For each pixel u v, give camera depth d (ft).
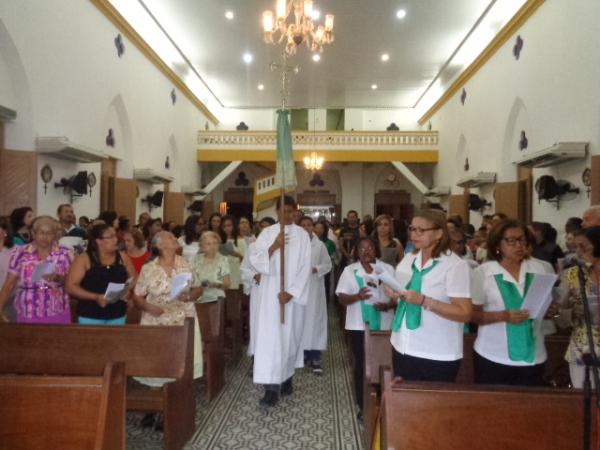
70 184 28.58
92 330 11.91
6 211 24.20
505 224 9.69
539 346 9.56
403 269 9.66
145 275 13.30
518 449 6.66
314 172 70.33
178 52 45.70
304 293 15.11
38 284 12.95
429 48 44.27
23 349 11.94
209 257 17.43
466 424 6.72
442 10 36.70
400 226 21.38
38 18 24.68
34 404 7.82
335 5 36.17
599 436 6.40
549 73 29.09
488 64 40.45
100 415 7.67
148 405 11.39
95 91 31.32
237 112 67.92
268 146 58.70
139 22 38.47
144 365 11.80
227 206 69.00
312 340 18.12
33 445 7.77
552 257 18.51
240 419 13.89
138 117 39.29
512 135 36.52
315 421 13.78
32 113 24.43
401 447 6.69
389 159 58.23
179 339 11.91
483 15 36.86
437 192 53.47
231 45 44.14
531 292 9.13
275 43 43.42
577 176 26.35
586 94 24.90
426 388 6.86
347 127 66.90
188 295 13.30
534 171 32.63
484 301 9.70
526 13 32.01
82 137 29.66
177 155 50.98
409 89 57.72
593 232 8.76
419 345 8.87
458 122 49.39
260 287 15.14
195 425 13.10
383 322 13.98
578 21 25.66
